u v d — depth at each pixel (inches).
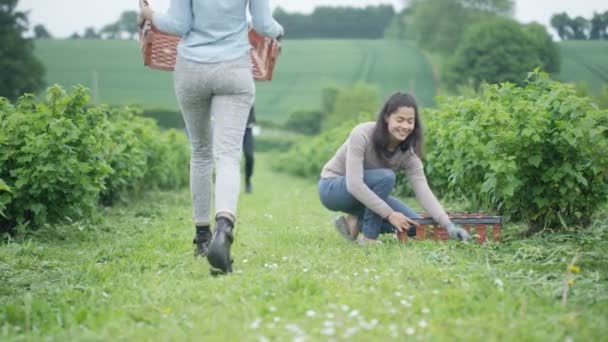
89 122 317.4
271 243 270.4
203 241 239.3
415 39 2886.3
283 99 2556.6
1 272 220.4
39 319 165.3
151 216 385.7
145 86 2480.3
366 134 250.2
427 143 415.5
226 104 207.5
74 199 303.6
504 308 158.1
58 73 2561.5
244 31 209.8
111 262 231.1
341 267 204.2
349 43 3122.5
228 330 146.9
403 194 473.4
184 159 653.3
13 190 289.0
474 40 1781.5
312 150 872.3
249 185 585.9
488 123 267.7
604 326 145.7
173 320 157.6
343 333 141.3
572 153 254.8
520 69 1721.2
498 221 251.9
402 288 175.5
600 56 1747.0
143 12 208.5
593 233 257.3
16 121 296.8
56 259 248.5
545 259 217.8
